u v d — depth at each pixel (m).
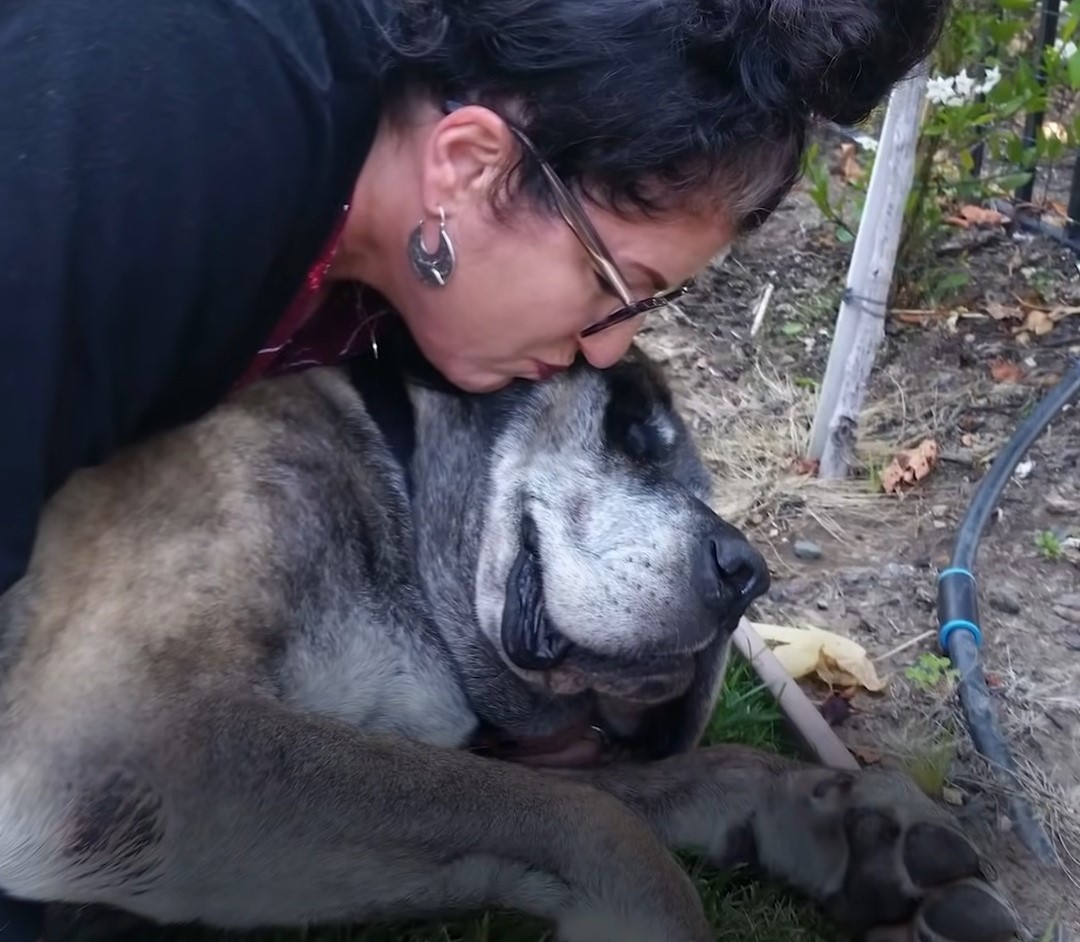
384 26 0.57
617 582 0.71
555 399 0.74
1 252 0.48
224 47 0.53
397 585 0.72
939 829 0.69
